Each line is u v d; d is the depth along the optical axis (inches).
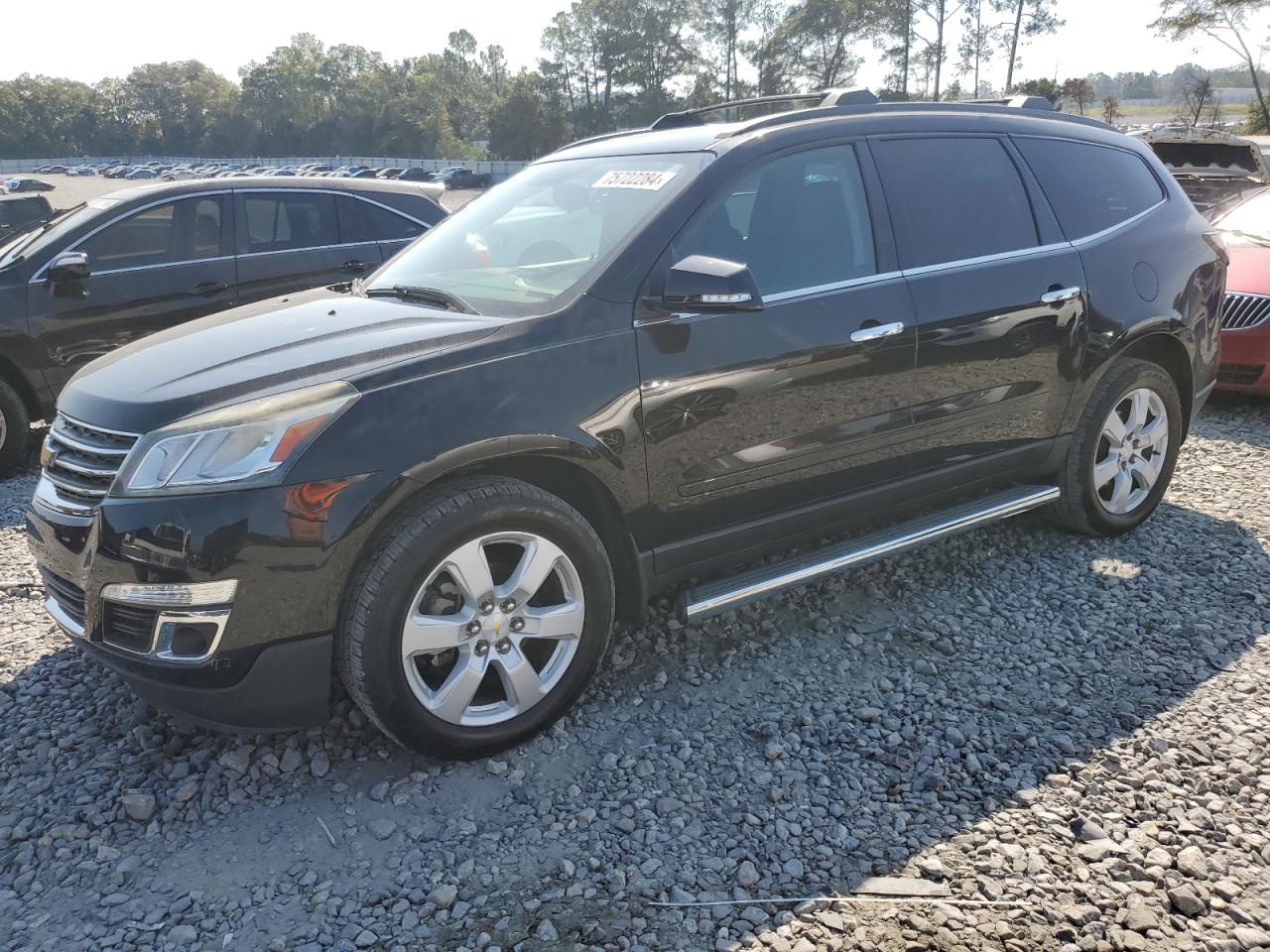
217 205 264.5
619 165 141.9
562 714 118.8
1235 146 447.8
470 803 107.7
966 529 150.7
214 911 92.6
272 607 100.0
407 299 132.7
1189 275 174.4
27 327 237.9
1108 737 116.5
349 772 113.7
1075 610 149.3
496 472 116.0
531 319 114.5
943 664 134.6
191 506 98.1
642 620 128.0
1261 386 254.4
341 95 5290.4
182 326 136.3
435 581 108.6
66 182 3004.4
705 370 121.5
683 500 123.8
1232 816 102.0
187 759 116.6
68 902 94.3
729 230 127.7
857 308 133.3
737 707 125.5
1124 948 85.2
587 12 3754.9
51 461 114.0
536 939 87.9
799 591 156.8
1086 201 165.2
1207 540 174.1
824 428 132.8
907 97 2709.2
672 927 89.0
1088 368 159.8
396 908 92.1
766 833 101.7
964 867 95.7
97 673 137.1
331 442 100.7
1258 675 129.2
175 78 5979.3
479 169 2977.4
